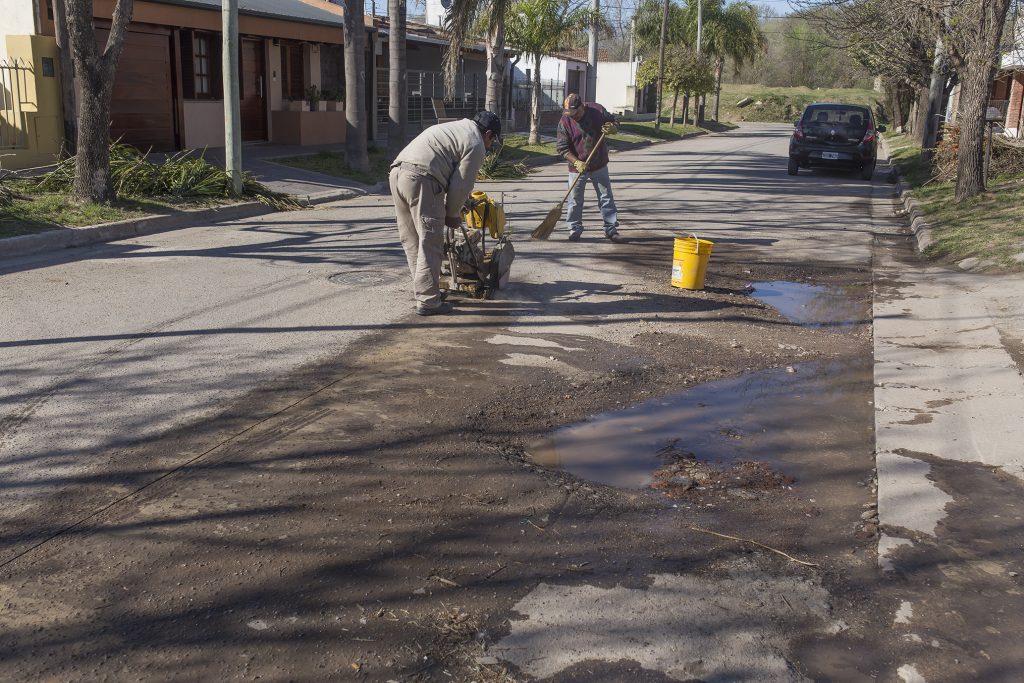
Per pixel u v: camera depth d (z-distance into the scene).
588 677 2.91
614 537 3.84
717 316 7.52
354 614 3.21
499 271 7.74
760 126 60.06
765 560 3.68
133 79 16.19
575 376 5.91
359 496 4.09
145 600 3.24
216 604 3.23
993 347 6.41
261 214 12.87
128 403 5.09
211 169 13.12
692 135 44.03
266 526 3.79
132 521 3.79
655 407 5.47
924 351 6.46
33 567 3.43
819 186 18.73
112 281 8.01
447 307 7.33
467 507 4.04
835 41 17.62
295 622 3.14
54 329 6.45
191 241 10.31
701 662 3.00
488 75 20.70
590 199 15.21
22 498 3.95
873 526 3.97
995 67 12.79
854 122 20.27
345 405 5.20
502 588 3.41
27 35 13.30
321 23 19.91
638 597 3.38
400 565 3.54
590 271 9.02
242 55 19.34
